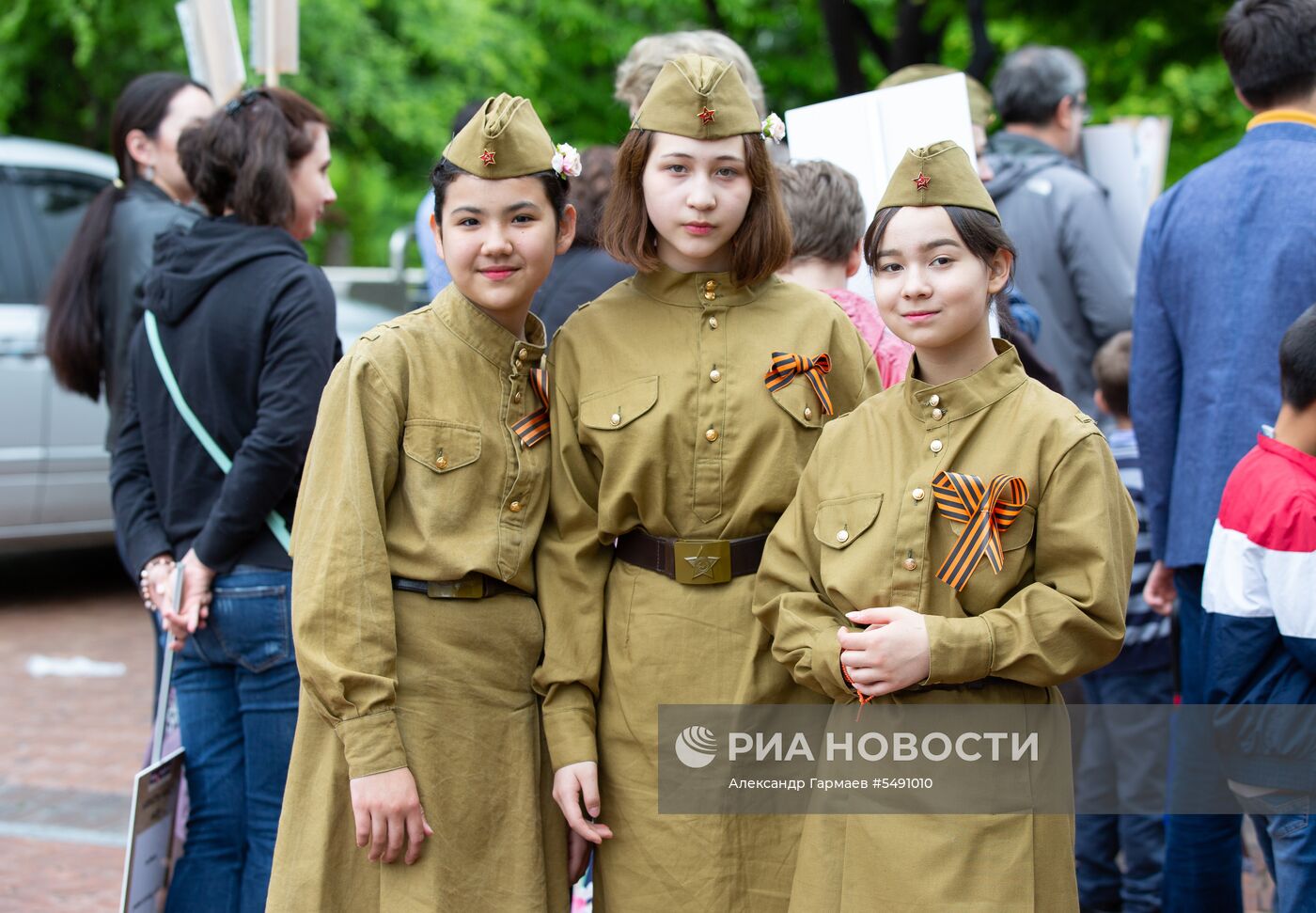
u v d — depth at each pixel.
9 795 4.70
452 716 2.43
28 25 9.69
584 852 2.66
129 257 3.64
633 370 2.53
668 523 2.51
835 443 2.40
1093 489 2.21
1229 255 3.13
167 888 2.97
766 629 2.44
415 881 2.39
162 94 3.87
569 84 11.49
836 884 2.34
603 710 2.57
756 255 2.54
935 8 7.19
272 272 2.98
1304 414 2.63
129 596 7.83
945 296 2.25
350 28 10.30
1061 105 4.85
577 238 3.37
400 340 2.48
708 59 2.52
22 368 6.96
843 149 3.39
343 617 2.34
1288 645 2.59
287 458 2.90
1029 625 2.19
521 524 2.51
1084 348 4.65
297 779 2.44
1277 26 3.14
